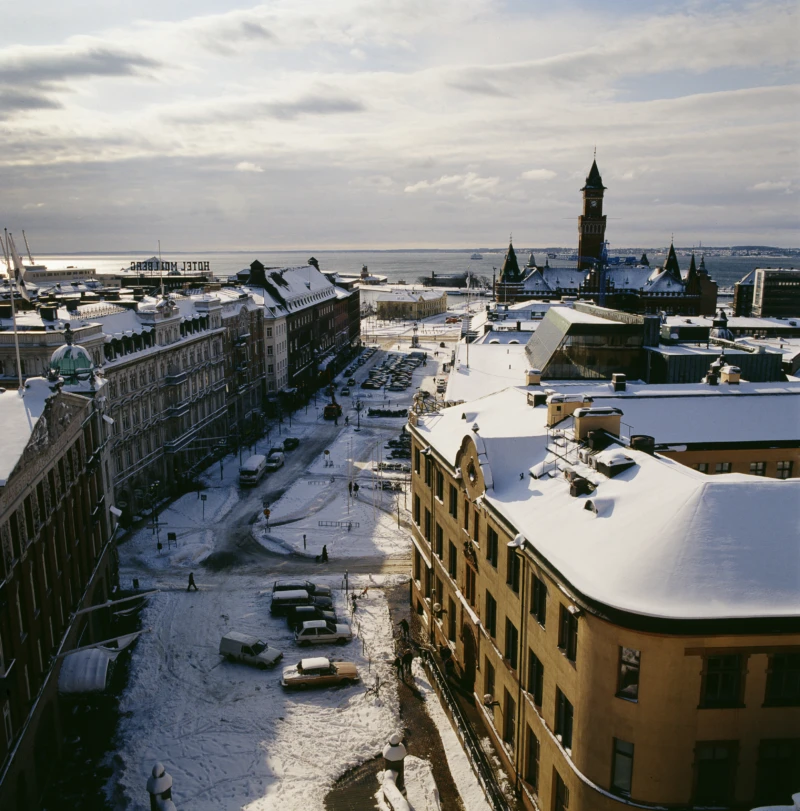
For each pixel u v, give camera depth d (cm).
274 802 3959
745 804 2984
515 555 3928
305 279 19288
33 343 6938
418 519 6116
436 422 5984
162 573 7000
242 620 6050
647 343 7425
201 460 10462
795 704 2930
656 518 3228
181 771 4216
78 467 5253
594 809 3080
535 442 4506
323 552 7319
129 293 11412
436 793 3966
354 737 4516
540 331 8662
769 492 3228
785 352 8494
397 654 5491
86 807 3950
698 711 2906
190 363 10312
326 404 15375
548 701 3469
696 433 5078
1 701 3378
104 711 4791
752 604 2888
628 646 2914
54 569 4409
